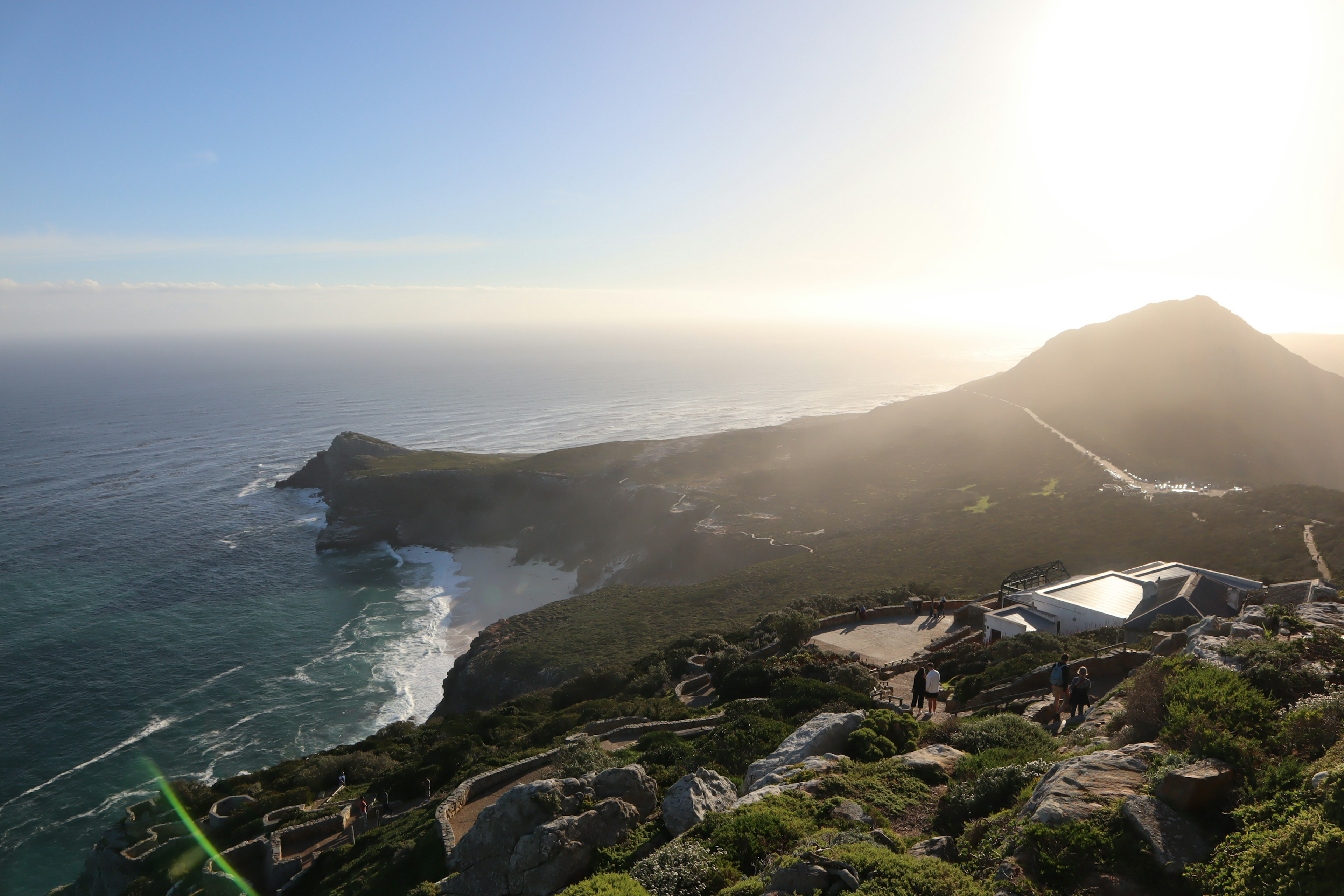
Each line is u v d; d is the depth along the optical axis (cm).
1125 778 868
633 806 1273
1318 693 1060
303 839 3031
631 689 3819
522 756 2584
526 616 7762
